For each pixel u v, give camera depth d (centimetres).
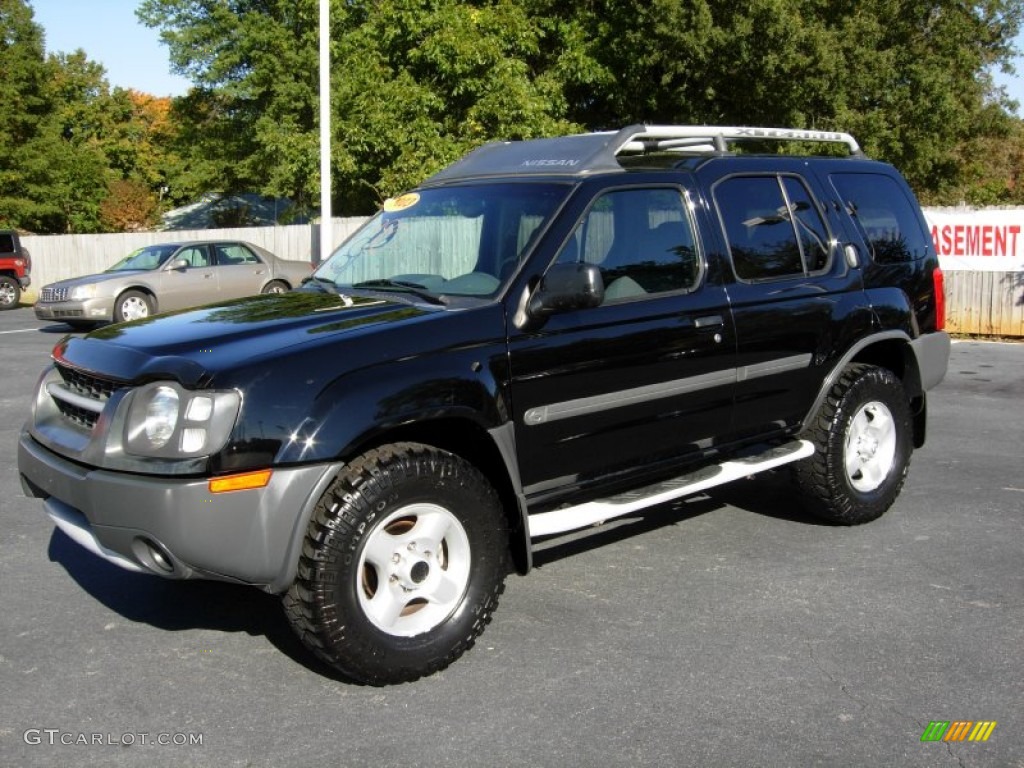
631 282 466
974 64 2477
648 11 2373
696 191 500
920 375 610
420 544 389
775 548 547
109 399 378
